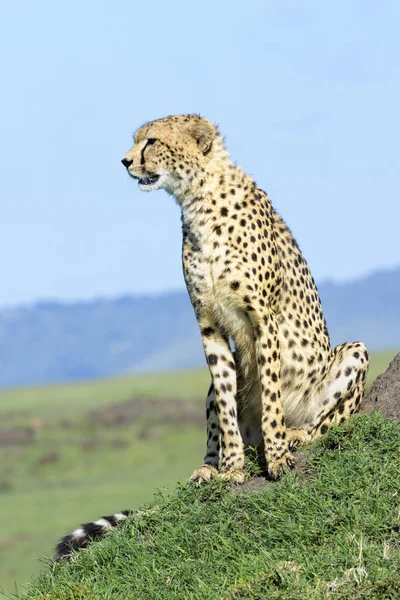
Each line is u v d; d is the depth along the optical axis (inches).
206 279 1111.6
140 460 7800.2
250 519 972.6
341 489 958.4
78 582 959.0
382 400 1140.5
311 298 1179.9
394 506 923.4
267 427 1080.8
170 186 1139.9
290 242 1184.8
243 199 1117.1
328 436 1058.1
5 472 7509.8
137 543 996.6
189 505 1037.8
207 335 1136.8
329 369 1157.7
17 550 4734.3
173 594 886.4
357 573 819.4
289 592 806.5
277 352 1104.2
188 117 1147.9
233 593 832.9
